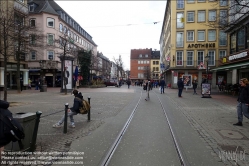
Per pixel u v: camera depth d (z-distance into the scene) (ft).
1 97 54.49
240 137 18.75
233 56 69.77
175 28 123.65
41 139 17.99
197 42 121.60
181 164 12.92
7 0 67.46
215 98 56.13
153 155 14.39
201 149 15.57
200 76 120.88
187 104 42.93
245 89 22.82
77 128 22.09
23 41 50.60
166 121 25.82
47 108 35.47
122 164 12.91
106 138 18.40
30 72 131.13
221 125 23.66
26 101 45.78
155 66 324.60
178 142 17.21
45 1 139.33
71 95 62.44
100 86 128.98
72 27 166.20
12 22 42.96
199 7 120.37
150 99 53.06
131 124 24.08
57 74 136.87
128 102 45.88
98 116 29.04
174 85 122.83
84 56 127.65
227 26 43.11
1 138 9.27
